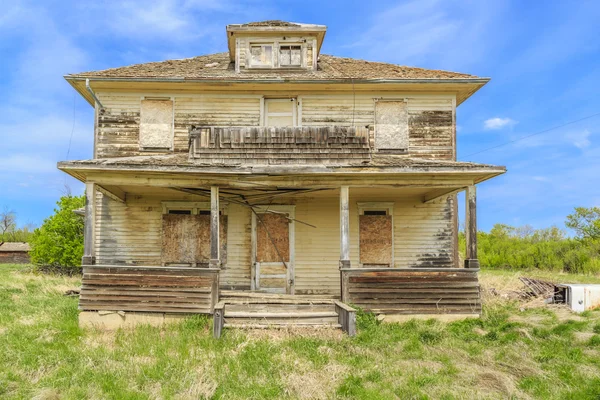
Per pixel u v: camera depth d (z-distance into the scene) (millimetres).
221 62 16469
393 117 14422
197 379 6855
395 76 14250
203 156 12445
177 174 10883
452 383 6996
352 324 9352
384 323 10453
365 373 7203
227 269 13727
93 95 13656
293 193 13398
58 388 6641
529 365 7777
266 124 14461
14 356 7922
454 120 14438
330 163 12602
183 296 10438
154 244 13703
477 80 13906
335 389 6625
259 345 8438
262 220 13922
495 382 7043
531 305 13156
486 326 10266
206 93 14328
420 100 14508
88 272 10469
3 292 16344
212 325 9805
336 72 14891
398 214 14203
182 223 13781
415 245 14109
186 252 13688
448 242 14156
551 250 31516
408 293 10766
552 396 6520
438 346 8836
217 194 11016
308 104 14430
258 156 12570
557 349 8664
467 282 10906
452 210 14258
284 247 13875
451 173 10906
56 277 25000
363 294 10711
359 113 14422
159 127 14148
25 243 48312
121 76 13641
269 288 13672
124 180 10797
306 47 15164
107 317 10359
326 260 13906
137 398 6289
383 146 14289
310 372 7242
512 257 32531
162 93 14258
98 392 6504
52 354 8008
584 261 27656
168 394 6430
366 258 14016
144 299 10398
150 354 8180
